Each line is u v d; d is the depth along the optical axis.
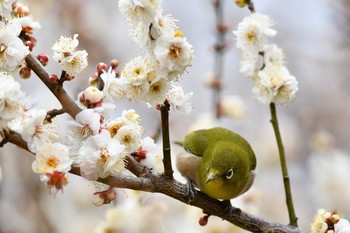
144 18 6.02
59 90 6.46
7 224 13.53
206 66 19.00
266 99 8.12
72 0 16.61
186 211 11.72
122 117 6.43
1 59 6.10
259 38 8.38
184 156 9.59
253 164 9.75
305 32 18.83
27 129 5.75
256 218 7.84
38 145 5.77
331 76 19.95
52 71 15.61
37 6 15.48
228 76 19.77
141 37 6.07
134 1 5.96
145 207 10.07
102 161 6.01
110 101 6.59
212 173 8.99
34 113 5.83
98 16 16.86
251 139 16.92
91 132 6.19
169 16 6.11
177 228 11.45
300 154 18.64
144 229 9.98
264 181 16.55
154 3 6.01
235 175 9.16
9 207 13.72
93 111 6.30
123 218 9.91
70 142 6.19
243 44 8.41
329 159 15.73
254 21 8.38
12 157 13.95
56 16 16.38
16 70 6.64
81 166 5.98
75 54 6.27
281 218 16.17
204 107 18.20
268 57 8.43
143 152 6.68
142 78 6.09
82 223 13.84
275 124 8.16
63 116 9.57
